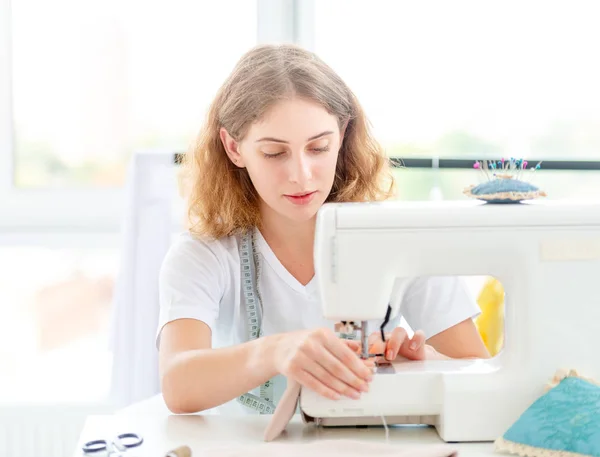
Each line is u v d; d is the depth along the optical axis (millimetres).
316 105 1245
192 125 2469
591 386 1009
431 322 1472
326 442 984
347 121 1407
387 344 1181
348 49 2463
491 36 2461
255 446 993
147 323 2031
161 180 2043
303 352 1054
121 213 2461
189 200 1497
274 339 1126
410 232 1067
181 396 1171
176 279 1364
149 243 2035
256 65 1312
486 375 1067
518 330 1070
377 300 1078
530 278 1066
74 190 2463
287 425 1123
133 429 1101
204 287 1373
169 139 2471
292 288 1448
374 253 1071
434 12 2455
